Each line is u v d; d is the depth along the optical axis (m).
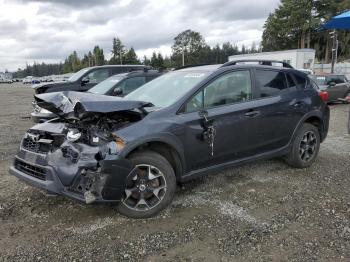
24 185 5.03
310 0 56.69
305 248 3.35
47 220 3.95
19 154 4.20
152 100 4.63
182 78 4.92
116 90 8.66
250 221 3.91
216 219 3.96
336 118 11.68
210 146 4.44
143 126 3.90
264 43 67.56
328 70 38.59
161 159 4.00
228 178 5.32
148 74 9.80
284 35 60.38
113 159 3.60
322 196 4.58
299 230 3.69
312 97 5.80
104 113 3.65
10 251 3.35
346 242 3.44
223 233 3.65
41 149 4.00
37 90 11.26
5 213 4.12
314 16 56.66
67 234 3.65
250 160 5.00
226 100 4.72
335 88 16.17
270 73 5.37
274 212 4.12
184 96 4.35
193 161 4.35
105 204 3.65
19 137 9.00
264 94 5.17
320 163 6.11
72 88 11.58
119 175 3.62
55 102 4.01
